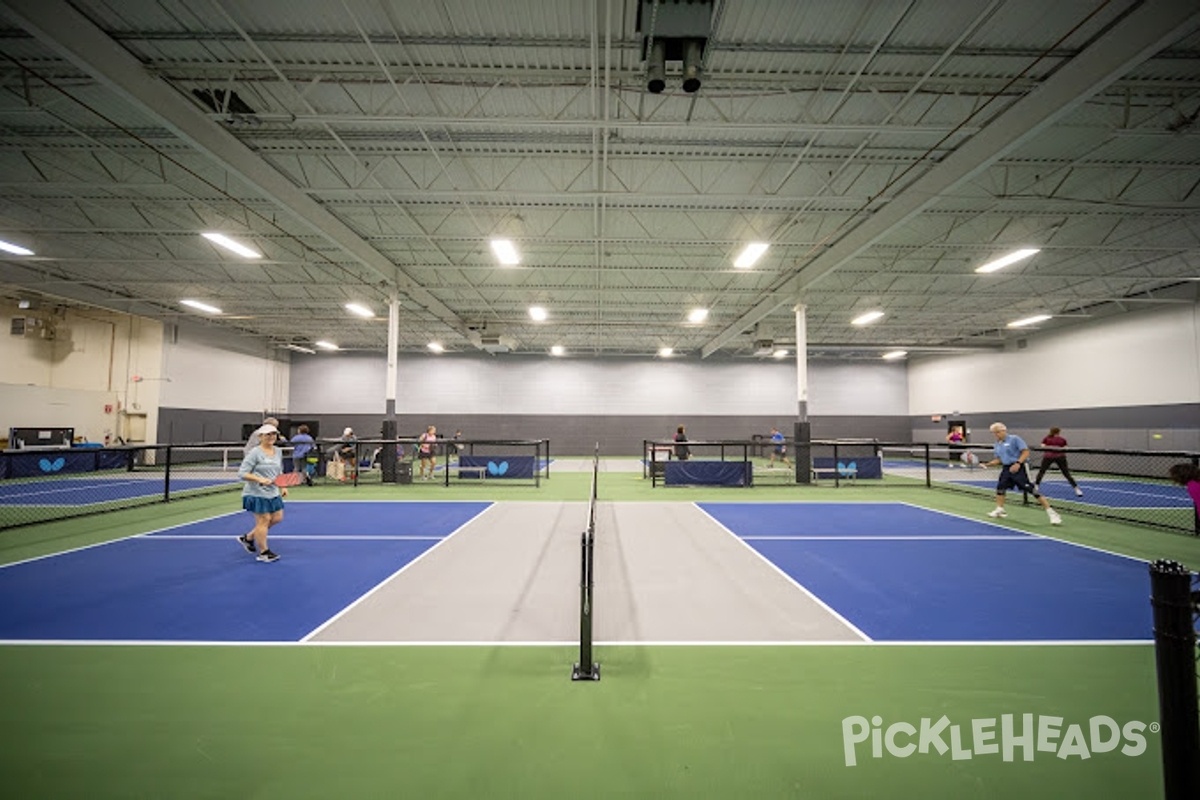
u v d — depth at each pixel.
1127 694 3.12
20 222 11.73
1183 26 5.23
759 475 18.25
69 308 18.31
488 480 15.70
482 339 21.28
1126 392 17.83
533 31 6.32
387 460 14.61
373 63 6.87
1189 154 8.62
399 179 9.82
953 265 14.24
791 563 6.07
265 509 6.09
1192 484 6.26
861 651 3.70
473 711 2.90
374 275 15.30
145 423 19.88
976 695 3.10
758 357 27.89
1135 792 2.30
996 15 5.96
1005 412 22.97
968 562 6.13
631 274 15.38
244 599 4.77
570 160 9.13
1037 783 2.35
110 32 6.34
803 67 6.88
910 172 9.29
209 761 2.46
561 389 28.02
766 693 3.12
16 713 2.87
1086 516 9.25
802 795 2.26
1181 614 1.82
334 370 27.75
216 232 10.30
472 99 7.55
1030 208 10.45
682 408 28.12
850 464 16.45
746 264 12.41
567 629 4.09
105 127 8.16
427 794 2.24
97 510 9.46
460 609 4.53
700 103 7.64
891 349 25.16
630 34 6.33
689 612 4.47
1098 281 15.40
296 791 2.26
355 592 4.97
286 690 3.12
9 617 4.30
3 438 16.08
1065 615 4.42
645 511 9.92
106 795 2.24
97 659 3.53
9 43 6.48
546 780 2.33
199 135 7.51
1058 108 6.45
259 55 6.70
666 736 2.68
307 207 10.27
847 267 14.35
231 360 23.70
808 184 9.80
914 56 6.64
